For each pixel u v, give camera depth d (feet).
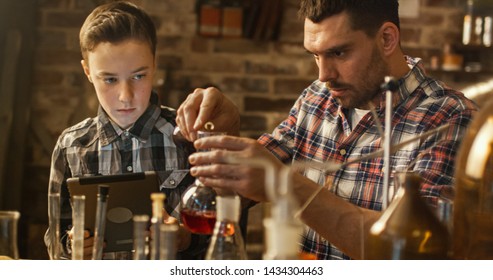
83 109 15.51
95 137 8.11
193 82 16.28
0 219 6.03
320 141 7.98
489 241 5.01
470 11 16.52
